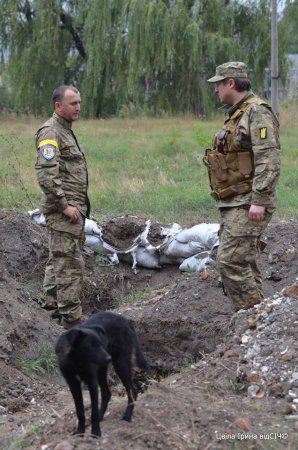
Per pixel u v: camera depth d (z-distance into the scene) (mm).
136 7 25719
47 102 29297
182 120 24703
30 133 20844
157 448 3707
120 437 3736
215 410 4125
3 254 7961
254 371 4609
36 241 8281
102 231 8625
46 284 6910
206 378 4781
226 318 6543
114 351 3910
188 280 7223
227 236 5480
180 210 10945
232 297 5598
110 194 11938
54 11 29078
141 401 4137
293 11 27203
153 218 10344
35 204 11125
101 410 3836
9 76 30547
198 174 13742
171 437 3795
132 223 8672
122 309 7371
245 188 5402
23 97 29375
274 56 14477
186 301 6895
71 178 6336
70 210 6250
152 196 11672
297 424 4039
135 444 3699
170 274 8398
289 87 28531
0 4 30000
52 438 3961
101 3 26828
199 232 8102
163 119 24906
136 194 11906
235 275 5496
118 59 26859
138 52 25938
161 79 27406
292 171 13969
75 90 6285
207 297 6863
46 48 28922
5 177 12984
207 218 10344
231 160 5426
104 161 15414
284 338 4770
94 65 27328
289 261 7191
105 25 26953
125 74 27141
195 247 8094
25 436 4113
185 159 15289
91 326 3697
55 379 5645
